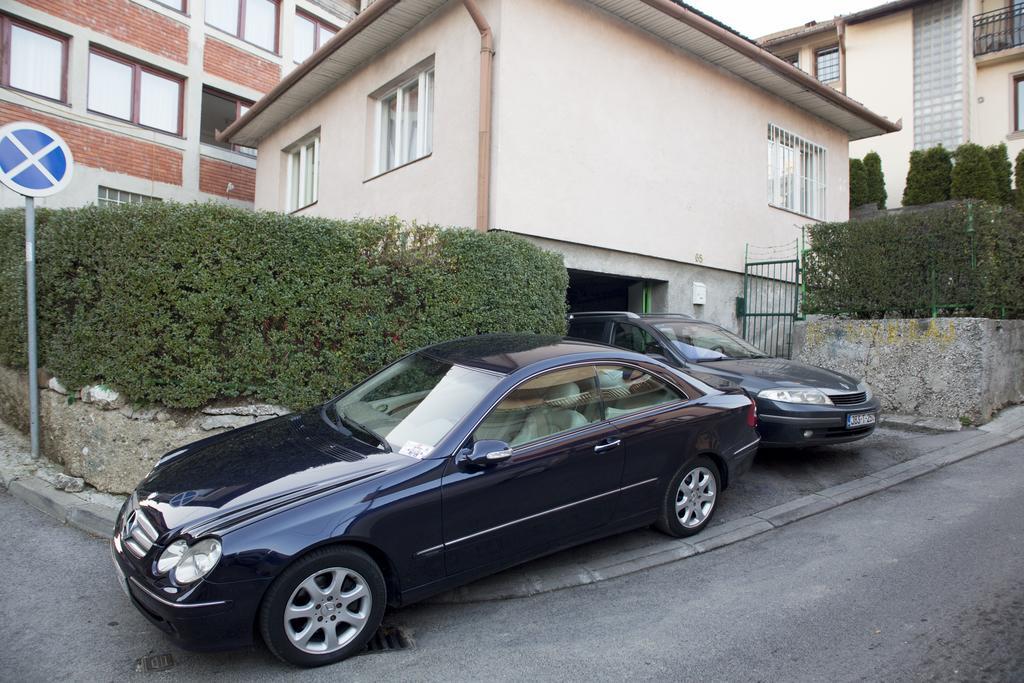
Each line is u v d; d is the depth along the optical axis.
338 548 3.12
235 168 15.27
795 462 6.54
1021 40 16.80
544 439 3.85
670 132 9.75
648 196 9.41
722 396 4.89
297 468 3.43
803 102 12.11
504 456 3.48
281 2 16.09
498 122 7.61
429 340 6.13
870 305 8.56
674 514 4.51
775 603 3.67
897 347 8.23
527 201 7.88
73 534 4.64
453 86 8.42
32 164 5.49
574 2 8.44
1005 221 8.20
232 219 5.21
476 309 6.43
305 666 3.04
